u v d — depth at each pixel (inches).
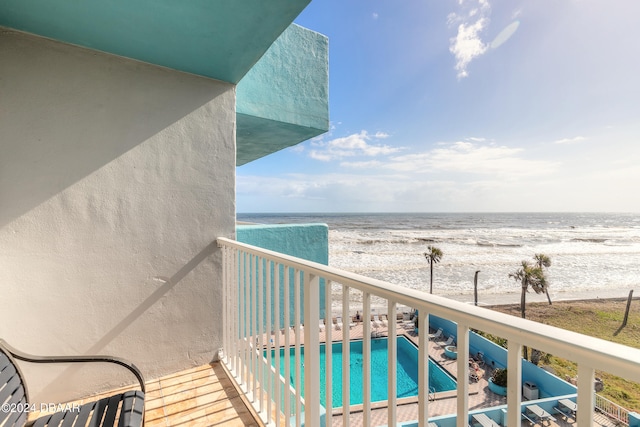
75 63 81.8
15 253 75.0
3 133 73.7
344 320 46.8
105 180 85.4
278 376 66.1
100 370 84.9
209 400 81.7
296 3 67.9
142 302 90.3
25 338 76.2
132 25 73.7
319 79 152.3
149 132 91.4
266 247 152.6
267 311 70.8
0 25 73.2
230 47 83.7
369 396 42.1
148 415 75.5
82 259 82.6
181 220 96.0
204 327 99.6
